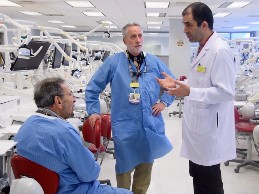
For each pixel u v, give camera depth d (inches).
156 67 92.2
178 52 403.5
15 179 60.9
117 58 92.0
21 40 124.3
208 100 66.9
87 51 206.2
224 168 152.4
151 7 316.5
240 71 200.8
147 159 92.5
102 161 151.6
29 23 142.3
